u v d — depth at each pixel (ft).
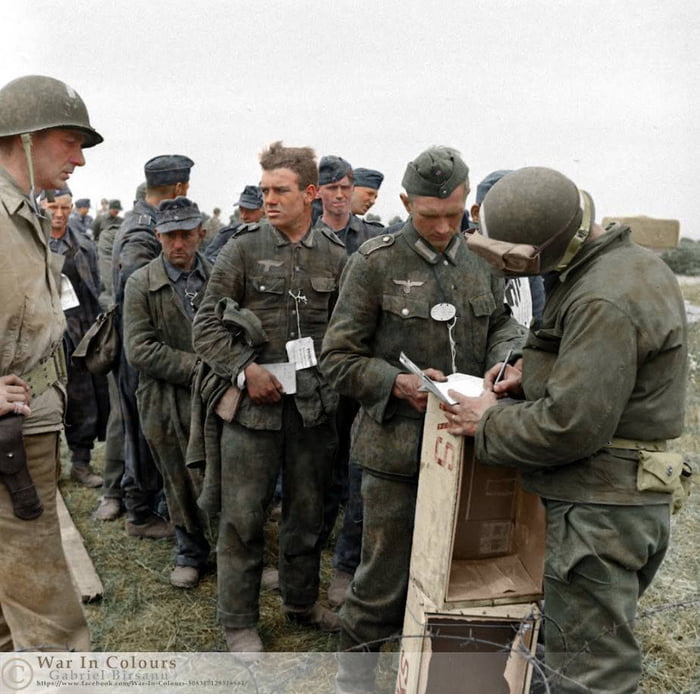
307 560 10.02
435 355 8.04
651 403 5.98
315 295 9.43
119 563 12.32
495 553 7.68
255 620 9.64
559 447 5.85
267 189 9.17
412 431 7.80
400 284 7.95
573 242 6.02
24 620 7.41
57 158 7.51
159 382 11.27
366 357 8.02
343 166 13.56
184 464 11.32
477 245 6.15
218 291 9.30
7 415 7.06
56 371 7.81
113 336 12.30
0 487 7.20
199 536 11.67
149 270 11.35
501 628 7.22
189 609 10.87
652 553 6.27
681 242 39.81
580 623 6.13
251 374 9.04
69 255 15.75
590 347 5.72
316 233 9.64
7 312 6.99
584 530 6.02
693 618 10.09
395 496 7.95
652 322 5.76
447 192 7.59
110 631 10.24
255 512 9.34
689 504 13.69
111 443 14.10
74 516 14.30
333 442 9.75
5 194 7.05
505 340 8.19
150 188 13.21
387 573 8.08
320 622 10.29
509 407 6.26
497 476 7.45
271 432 9.29
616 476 6.00
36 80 7.36
